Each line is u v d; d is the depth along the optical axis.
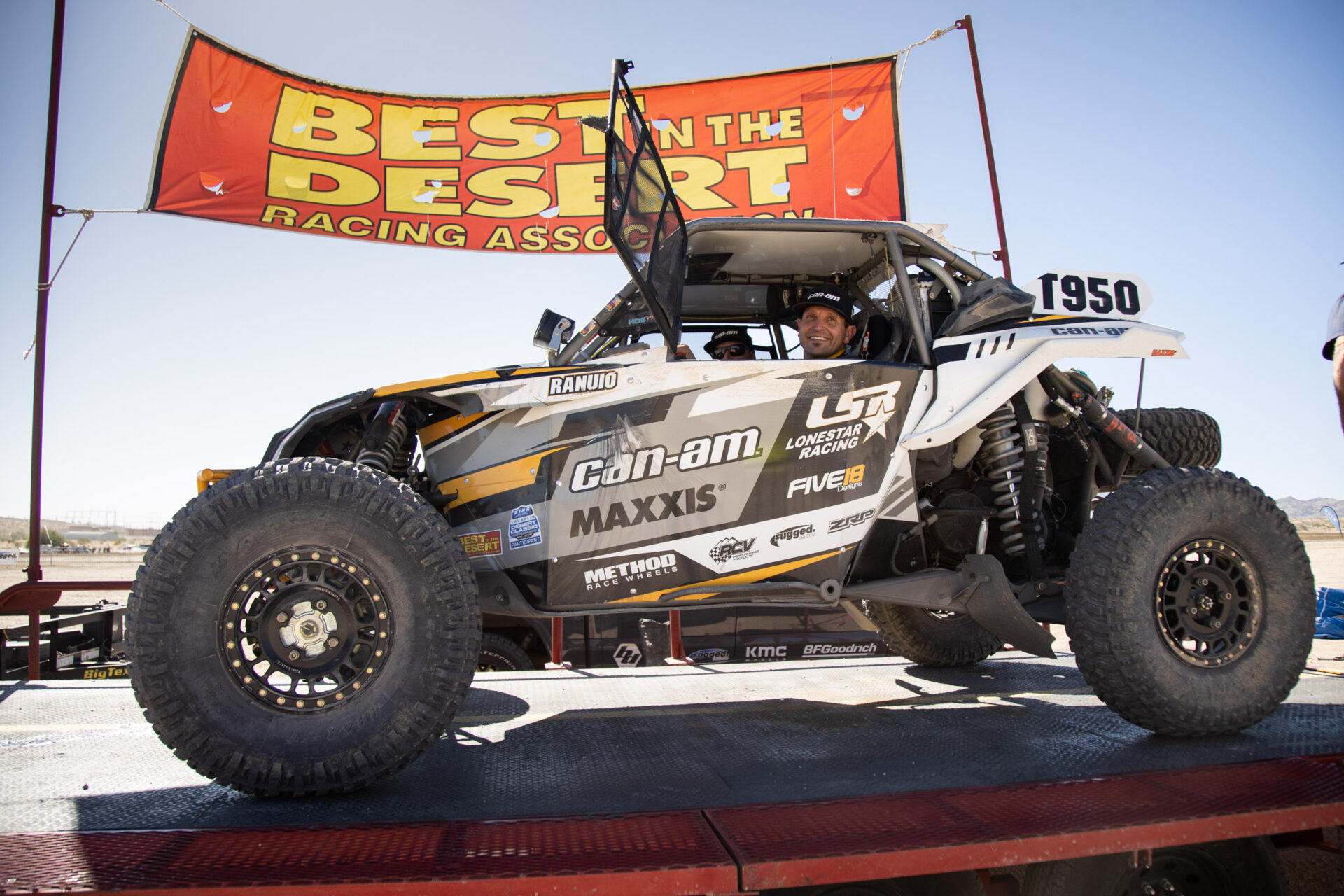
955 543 2.87
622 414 2.42
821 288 3.15
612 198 2.08
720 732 2.40
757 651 5.60
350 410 2.30
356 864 1.37
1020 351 2.61
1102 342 2.62
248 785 1.73
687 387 2.46
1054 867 1.73
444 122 6.73
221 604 1.79
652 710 2.72
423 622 1.86
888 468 2.57
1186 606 2.29
